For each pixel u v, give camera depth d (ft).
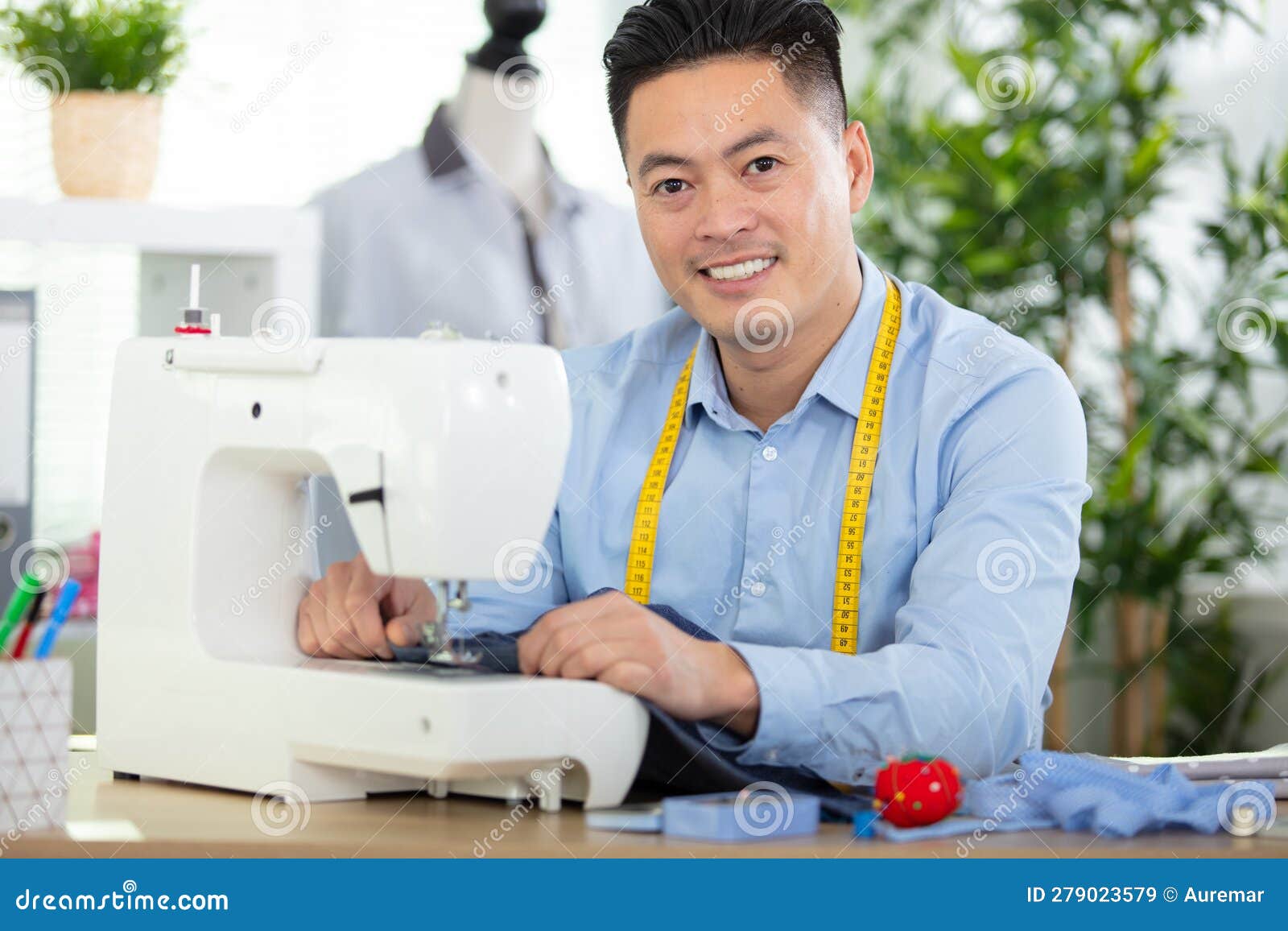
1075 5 12.36
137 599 4.88
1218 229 12.16
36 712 3.85
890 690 4.47
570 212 11.38
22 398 8.70
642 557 6.01
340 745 4.23
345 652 4.81
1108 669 13.06
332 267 11.04
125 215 9.02
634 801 4.43
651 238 5.56
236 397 4.72
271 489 4.89
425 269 10.98
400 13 13.58
